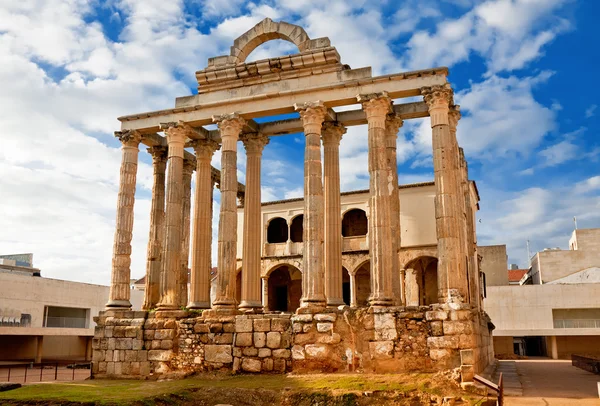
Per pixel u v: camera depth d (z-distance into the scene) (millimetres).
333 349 26109
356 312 26234
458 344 24312
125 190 33281
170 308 30719
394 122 32312
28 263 80125
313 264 28203
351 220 46906
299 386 22594
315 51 30438
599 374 33500
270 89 31391
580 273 68312
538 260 73188
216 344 28281
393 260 30859
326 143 33062
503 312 62562
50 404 20172
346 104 30297
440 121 27547
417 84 28422
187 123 32969
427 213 42500
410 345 24969
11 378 36125
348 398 20828
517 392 23078
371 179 28156
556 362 50094
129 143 33969
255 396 22000
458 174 29984
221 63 32750
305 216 28969
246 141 34625
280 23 31922
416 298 42312
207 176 35156
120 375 29641
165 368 28922
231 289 30031
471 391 21172
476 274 33688
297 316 27016
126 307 31953
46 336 61406
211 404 21734
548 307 61469
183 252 37812
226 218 30656
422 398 20672
